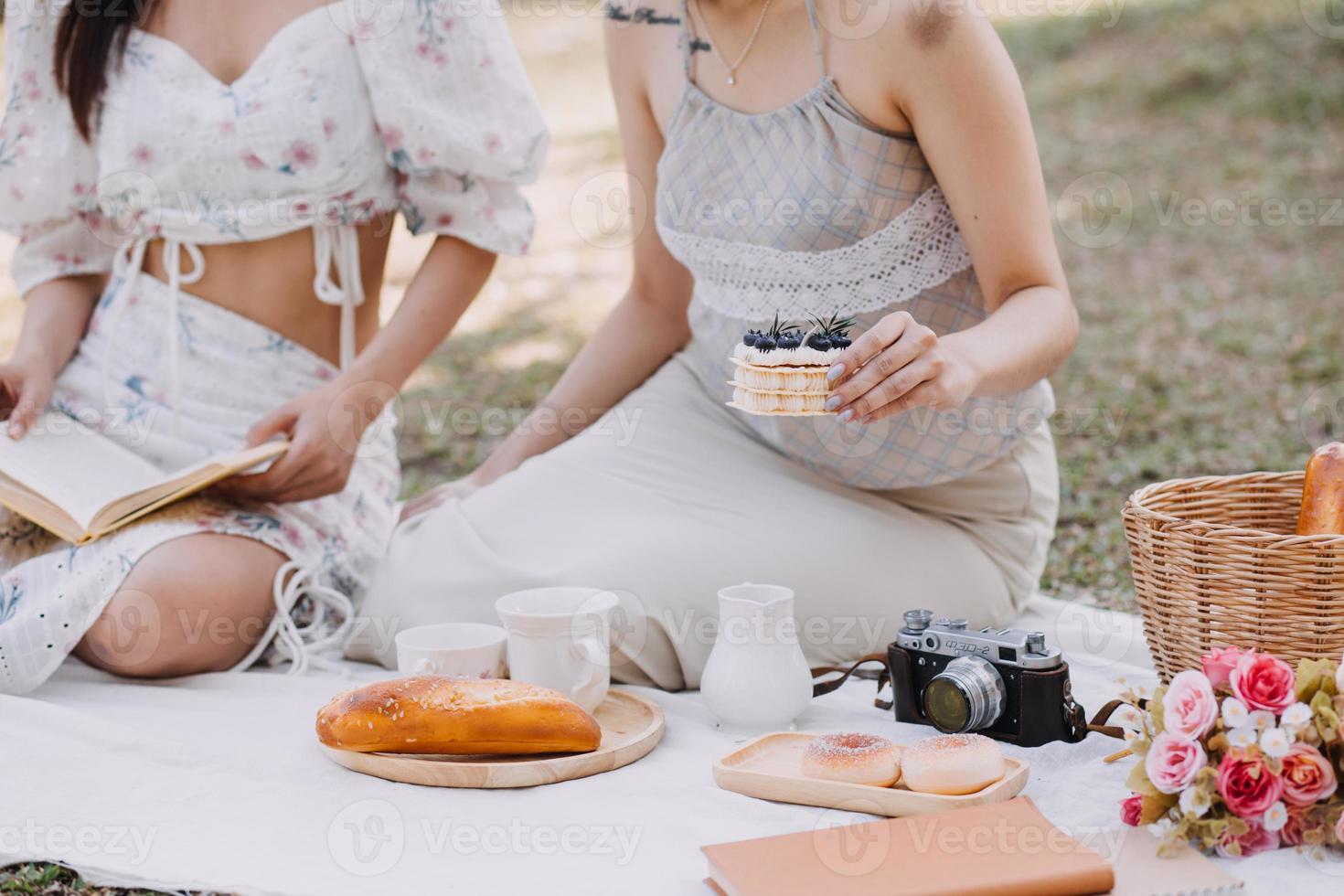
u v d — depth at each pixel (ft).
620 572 6.72
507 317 18.92
